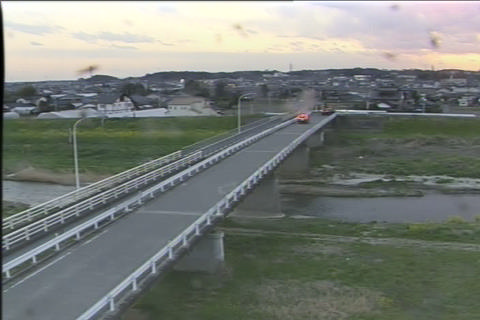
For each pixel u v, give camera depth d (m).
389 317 17.27
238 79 148.12
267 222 31.52
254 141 43.56
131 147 66.44
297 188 44.41
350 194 42.12
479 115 84.12
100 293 12.77
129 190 24.02
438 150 64.69
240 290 19.72
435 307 18.05
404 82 148.75
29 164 56.38
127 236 17.36
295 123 63.78
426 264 22.52
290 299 18.92
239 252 24.80
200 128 77.94
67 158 60.62
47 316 11.48
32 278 13.72
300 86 135.38
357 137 72.12
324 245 26.05
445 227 28.98
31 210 20.05
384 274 21.41
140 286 13.00
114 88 116.19
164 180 26.38
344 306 18.27
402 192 42.88
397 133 75.00
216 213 19.73
